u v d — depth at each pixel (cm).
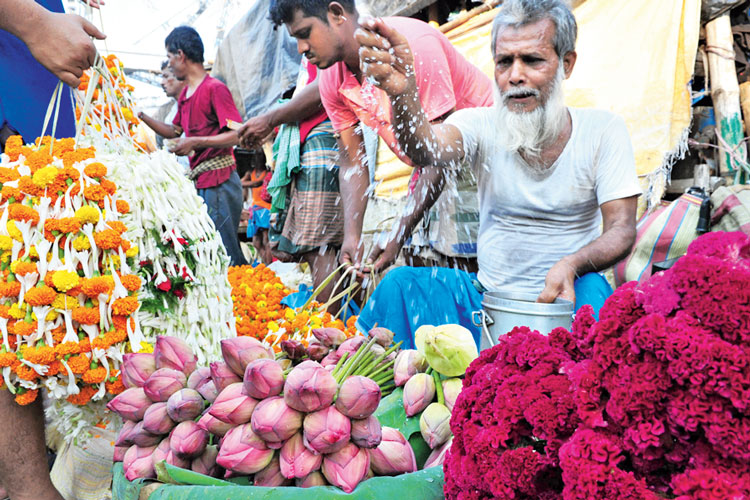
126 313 100
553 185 170
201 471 74
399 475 71
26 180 98
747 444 47
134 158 116
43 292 94
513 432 61
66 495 117
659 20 228
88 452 114
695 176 236
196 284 113
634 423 52
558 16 152
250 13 418
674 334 50
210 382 81
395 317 165
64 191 100
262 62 418
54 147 107
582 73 242
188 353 87
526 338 68
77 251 98
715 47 235
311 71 251
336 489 67
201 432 74
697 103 261
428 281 168
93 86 113
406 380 88
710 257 54
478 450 61
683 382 49
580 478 52
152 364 86
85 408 106
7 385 97
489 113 180
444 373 83
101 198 101
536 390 61
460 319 168
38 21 106
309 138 227
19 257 97
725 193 187
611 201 164
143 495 71
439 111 188
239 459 69
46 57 108
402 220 191
